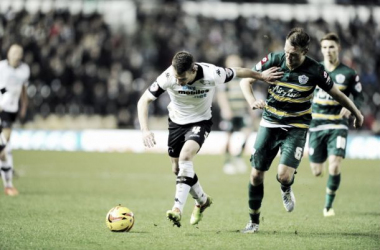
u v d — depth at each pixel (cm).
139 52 8544
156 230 2381
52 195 3478
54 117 7919
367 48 9194
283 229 2458
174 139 2375
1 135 3409
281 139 2316
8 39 8312
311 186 4309
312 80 2269
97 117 7931
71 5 9400
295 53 2202
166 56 8519
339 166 2883
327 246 2092
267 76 2270
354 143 7062
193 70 2211
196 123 2345
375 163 6250
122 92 7862
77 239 2156
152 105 7950
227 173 5075
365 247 2083
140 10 9400
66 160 5988
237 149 5250
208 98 2331
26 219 2594
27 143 7381
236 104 5109
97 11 9350
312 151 3022
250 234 2320
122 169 5253
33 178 4419
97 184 4128
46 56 8069
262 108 2248
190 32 9050
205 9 9919
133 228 2420
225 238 2222
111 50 8262
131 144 7369
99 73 8094
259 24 9312
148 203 3225
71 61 8069
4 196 3384
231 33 9100
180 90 2281
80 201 3241
